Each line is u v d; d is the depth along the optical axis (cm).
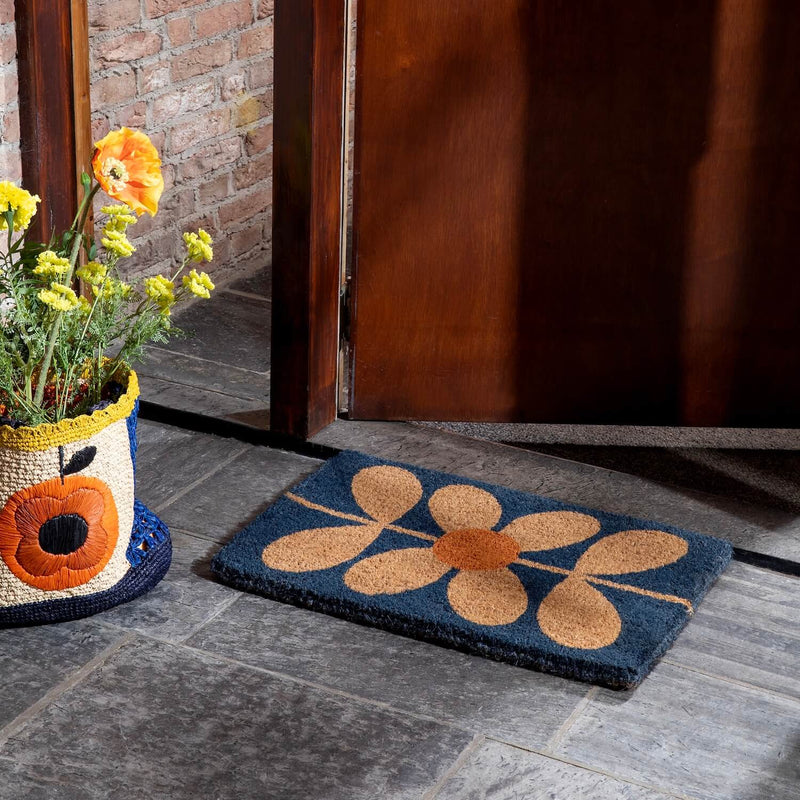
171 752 178
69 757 176
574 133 250
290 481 253
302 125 240
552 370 271
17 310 194
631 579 219
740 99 246
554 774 177
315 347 261
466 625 203
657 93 246
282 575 215
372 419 277
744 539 237
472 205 257
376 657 201
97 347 205
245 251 344
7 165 262
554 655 197
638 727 187
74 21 264
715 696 195
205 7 300
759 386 272
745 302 264
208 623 207
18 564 196
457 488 248
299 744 181
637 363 270
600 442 274
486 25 242
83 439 194
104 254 293
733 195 254
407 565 221
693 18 241
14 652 197
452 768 178
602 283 263
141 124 293
